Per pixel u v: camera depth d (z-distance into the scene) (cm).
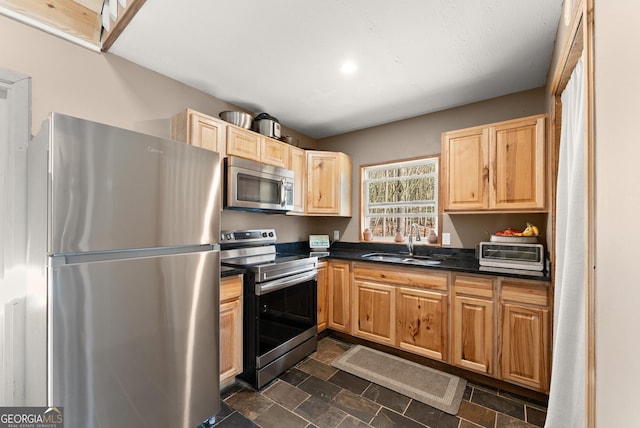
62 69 166
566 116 151
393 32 165
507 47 178
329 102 264
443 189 241
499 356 193
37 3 155
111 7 163
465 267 211
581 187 121
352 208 344
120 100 192
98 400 114
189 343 146
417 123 296
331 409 175
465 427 160
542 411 173
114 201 118
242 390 195
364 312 262
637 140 56
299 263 236
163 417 135
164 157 136
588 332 80
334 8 147
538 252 194
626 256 61
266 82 226
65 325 105
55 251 103
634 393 56
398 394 191
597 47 75
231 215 266
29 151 143
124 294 121
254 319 200
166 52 187
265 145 258
